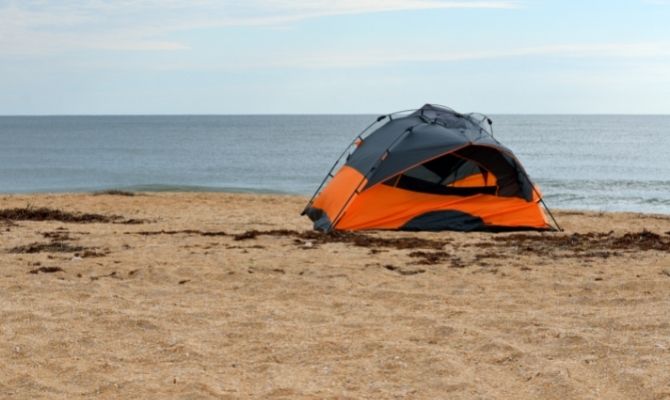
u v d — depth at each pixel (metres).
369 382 5.90
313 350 6.70
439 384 5.80
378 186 14.16
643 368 5.92
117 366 6.31
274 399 5.54
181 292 9.05
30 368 6.27
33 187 35.88
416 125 14.80
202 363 6.40
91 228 15.13
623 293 8.77
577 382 5.68
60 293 8.91
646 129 167.38
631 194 31.39
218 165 53.16
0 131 156.25
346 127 190.38
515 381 5.85
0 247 12.18
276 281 9.55
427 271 10.18
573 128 177.12
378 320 7.69
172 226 15.72
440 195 14.32
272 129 170.88
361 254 11.47
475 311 8.00
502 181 14.47
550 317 7.63
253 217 18.34
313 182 39.41
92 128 186.12
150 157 63.34
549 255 11.38
